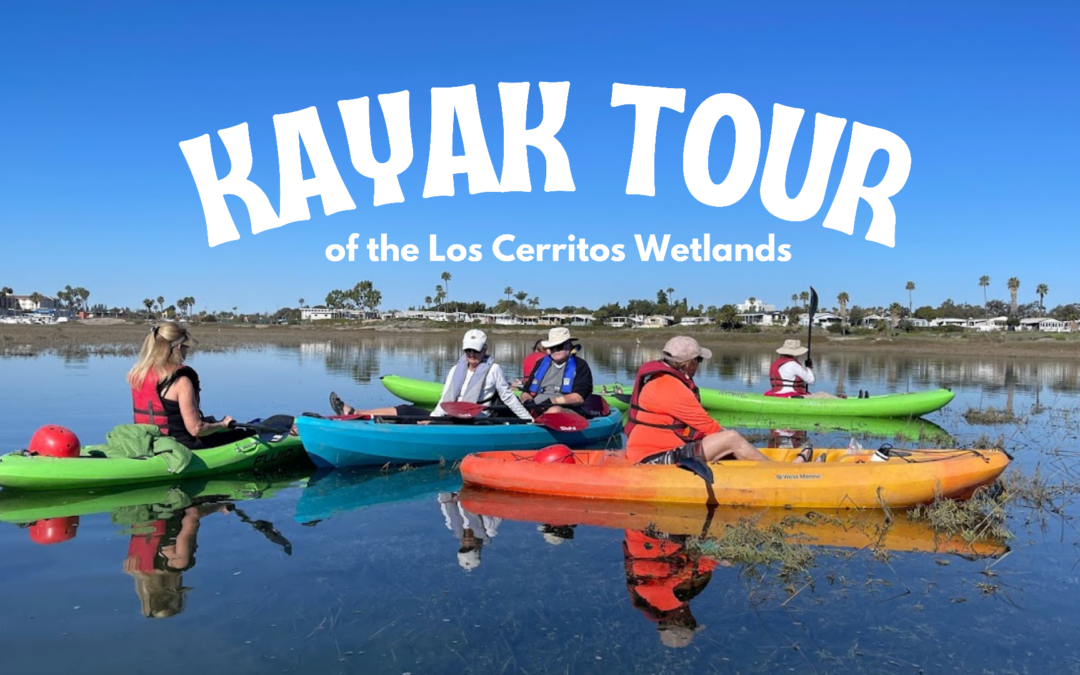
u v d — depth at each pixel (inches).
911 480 230.4
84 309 5295.3
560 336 384.2
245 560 176.1
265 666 122.3
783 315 3695.9
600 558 181.3
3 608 144.9
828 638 137.3
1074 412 506.9
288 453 304.3
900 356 1525.6
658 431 252.2
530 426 331.6
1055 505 241.0
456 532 203.5
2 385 550.0
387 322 3636.8
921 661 129.1
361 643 131.3
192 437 278.7
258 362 911.7
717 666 125.6
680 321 3710.6
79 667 121.0
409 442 301.9
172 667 121.4
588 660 126.8
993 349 1806.1
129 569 168.7
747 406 511.2
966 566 179.2
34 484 239.3
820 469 234.7
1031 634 140.9
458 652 128.6
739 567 176.1
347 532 202.4
